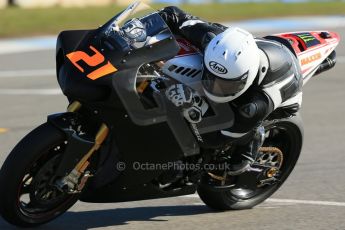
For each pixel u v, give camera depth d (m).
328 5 98.44
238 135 20.06
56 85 44.41
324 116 36.97
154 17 19.53
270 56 20.16
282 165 23.36
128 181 19.39
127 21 19.58
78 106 18.83
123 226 20.83
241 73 18.58
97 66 18.23
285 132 22.75
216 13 84.31
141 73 18.78
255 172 21.86
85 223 21.03
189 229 20.70
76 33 19.62
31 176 19.19
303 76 22.52
